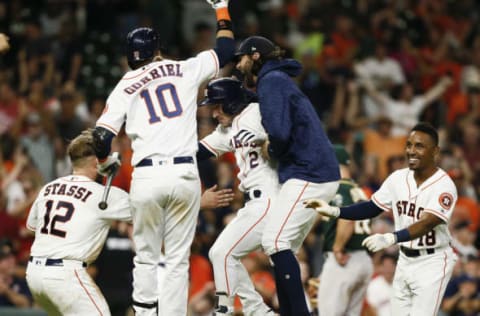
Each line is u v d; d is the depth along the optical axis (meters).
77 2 75.25
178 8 75.75
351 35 74.19
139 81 29.45
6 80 63.47
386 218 52.59
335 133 62.00
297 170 30.22
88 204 30.94
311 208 30.22
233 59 31.11
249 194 31.47
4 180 52.81
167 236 29.42
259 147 31.38
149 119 29.11
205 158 32.22
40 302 31.38
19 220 50.22
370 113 68.31
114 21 75.88
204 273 45.44
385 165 60.41
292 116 30.11
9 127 59.72
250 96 31.92
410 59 75.19
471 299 45.81
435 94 69.94
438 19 82.56
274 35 71.81
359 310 38.38
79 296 30.55
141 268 29.33
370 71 70.94
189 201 29.11
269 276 43.12
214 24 77.12
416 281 30.05
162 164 28.81
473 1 87.06
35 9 74.75
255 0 78.75
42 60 67.50
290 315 30.64
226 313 31.14
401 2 81.88
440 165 58.81
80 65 69.81
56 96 64.62
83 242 30.78
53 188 31.38
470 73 75.88
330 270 37.62
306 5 77.56
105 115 29.11
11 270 45.81
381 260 44.84
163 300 29.09
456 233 49.25
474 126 66.06
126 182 52.81
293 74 30.67
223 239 31.36
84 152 31.73
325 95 67.38
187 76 29.75
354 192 37.28
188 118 29.41
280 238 30.02
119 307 45.19
